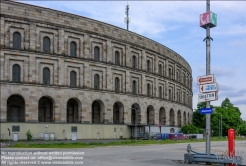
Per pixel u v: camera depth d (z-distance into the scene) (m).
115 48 86.44
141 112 92.56
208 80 28.34
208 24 29.25
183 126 114.38
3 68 67.31
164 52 105.25
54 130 72.06
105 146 55.34
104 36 82.88
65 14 75.69
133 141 71.50
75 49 77.69
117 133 84.19
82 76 77.81
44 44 73.00
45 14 72.81
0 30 67.56
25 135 68.19
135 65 92.94
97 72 81.25
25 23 70.31
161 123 103.94
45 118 75.31
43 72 72.25
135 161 30.12
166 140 83.81
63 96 74.12
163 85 104.69
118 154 37.75
